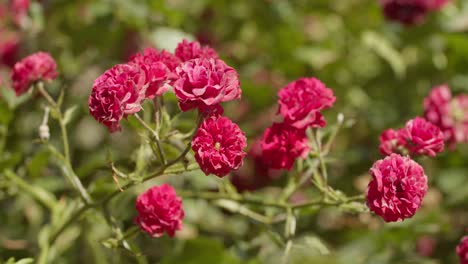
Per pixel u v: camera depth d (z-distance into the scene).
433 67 1.41
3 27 1.29
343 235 1.21
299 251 1.17
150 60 0.88
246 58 1.41
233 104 1.35
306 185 1.21
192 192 1.02
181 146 0.99
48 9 1.30
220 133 0.85
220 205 1.04
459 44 1.37
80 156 1.23
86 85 1.30
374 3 1.46
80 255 1.14
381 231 1.15
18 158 1.05
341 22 1.48
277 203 0.99
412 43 1.40
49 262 1.04
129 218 1.12
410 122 0.95
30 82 0.98
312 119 0.93
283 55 1.38
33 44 1.31
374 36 1.38
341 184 1.26
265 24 1.42
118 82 0.85
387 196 0.88
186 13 1.40
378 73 1.45
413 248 1.22
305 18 1.49
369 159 1.30
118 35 1.29
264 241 1.13
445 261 1.23
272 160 0.94
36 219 1.19
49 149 0.99
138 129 0.92
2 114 1.07
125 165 1.06
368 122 1.38
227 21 1.44
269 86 1.29
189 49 0.92
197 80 0.85
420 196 0.88
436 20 1.38
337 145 1.36
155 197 0.91
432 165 1.31
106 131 1.25
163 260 1.11
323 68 1.37
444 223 1.13
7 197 1.11
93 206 0.96
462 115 1.07
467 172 1.29
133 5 1.27
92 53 1.30
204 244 1.09
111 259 1.14
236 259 1.10
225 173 0.85
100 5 1.28
